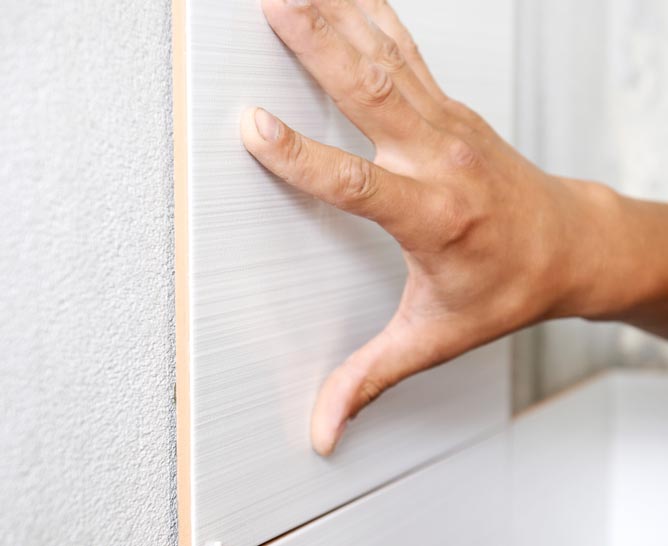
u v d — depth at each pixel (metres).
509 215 0.49
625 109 1.06
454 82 0.61
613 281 0.56
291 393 0.48
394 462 0.58
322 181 0.41
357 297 0.53
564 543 0.90
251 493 0.46
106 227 0.40
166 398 0.44
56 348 0.38
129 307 0.41
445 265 0.46
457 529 0.67
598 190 0.58
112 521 0.41
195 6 0.39
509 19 0.67
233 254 0.43
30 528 0.38
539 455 0.81
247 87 0.43
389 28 0.49
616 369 1.07
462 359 0.66
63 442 0.39
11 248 0.36
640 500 1.04
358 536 0.55
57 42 0.37
